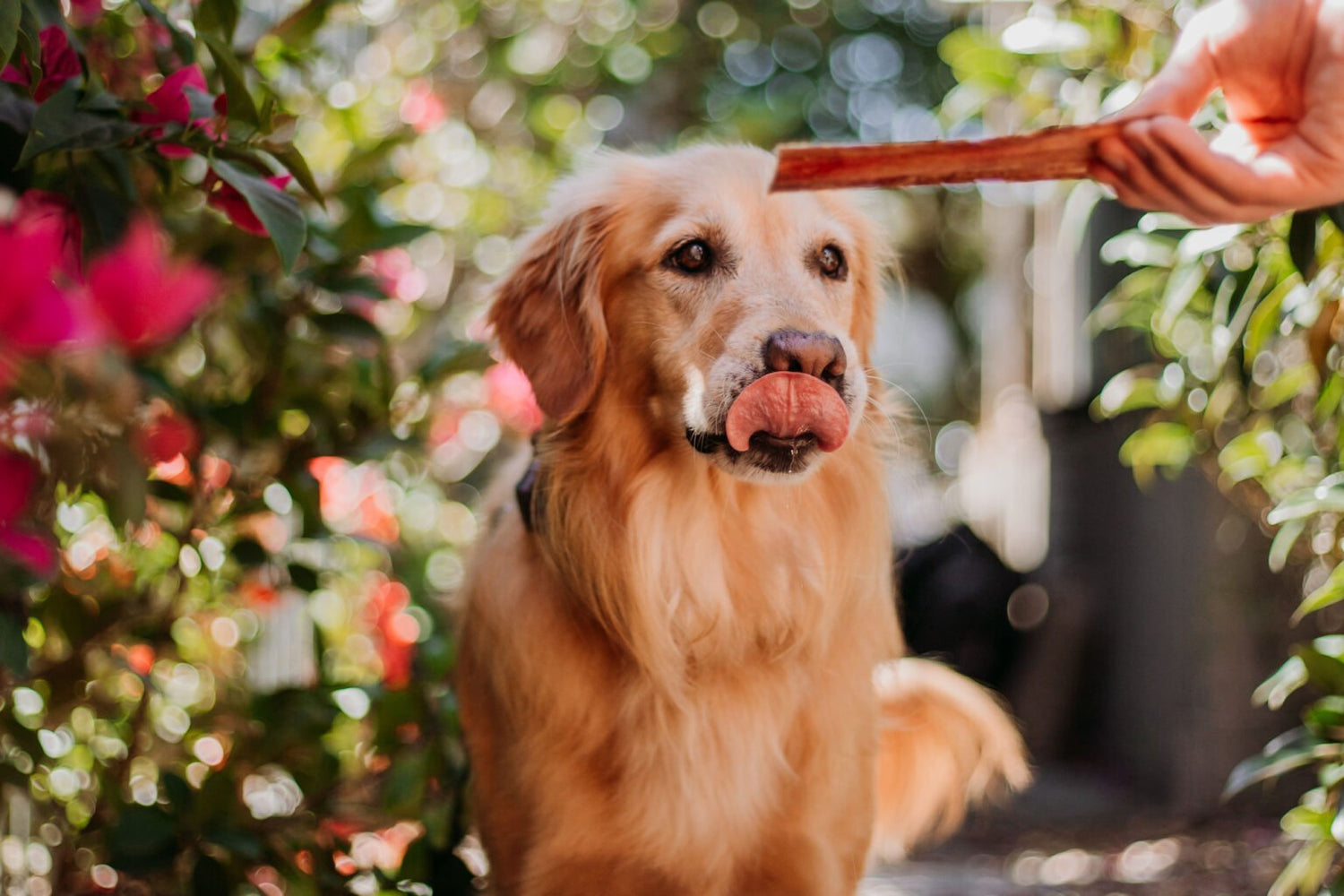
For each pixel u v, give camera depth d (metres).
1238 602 6.26
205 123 2.31
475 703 2.97
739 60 12.95
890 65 14.63
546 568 2.85
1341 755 2.77
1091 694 7.72
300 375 3.12
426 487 4.61
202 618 3.53
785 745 2.87
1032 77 3.88
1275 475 3.32
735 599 2.86
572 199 3.11
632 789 2.75
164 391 2.43
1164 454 3.89
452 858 3.16
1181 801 6.43
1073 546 8.02
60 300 1.46
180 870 2.70
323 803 3.02
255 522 3.38
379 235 3.07
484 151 6.17
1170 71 1.78
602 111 8.62
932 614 8.15
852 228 3.22
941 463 14.48
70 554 3.11
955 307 15.63
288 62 3.25
